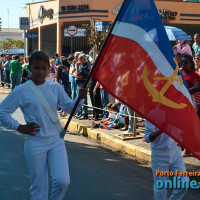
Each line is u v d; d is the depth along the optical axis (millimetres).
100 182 5738
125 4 3900
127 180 5871
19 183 5586
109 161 7020
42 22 30688
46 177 3852
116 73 3908
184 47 9633
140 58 3932
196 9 26750
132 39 3930
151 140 4129
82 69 10141
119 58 3912
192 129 3979
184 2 26500
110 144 8359
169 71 3959
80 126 9789
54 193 3748
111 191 5355
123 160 7141
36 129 3715
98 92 10414
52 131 3801
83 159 7094
